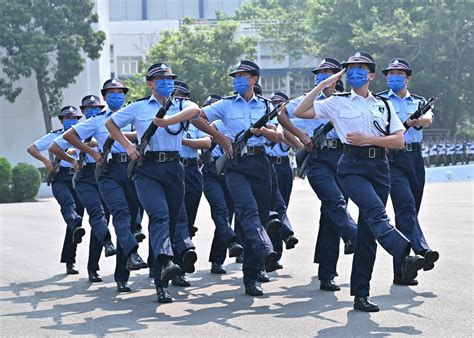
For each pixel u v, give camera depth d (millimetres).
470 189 35906
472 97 68375
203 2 115062
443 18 62562
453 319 9305
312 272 13406
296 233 19453
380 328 8945
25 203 40969
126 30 89250
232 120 11508
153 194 10844
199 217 25562
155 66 10984
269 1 98688
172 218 11172
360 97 9828
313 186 11805
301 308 10281
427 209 24797
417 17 66125
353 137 9703
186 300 11227
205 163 14227
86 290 12562
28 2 55094
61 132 15391
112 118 10953
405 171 11953
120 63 89250
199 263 15211
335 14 67750
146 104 11008
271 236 12000
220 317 9898
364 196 9625
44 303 11414
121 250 12219
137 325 9594
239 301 10984
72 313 10555
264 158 11484
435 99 11609
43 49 53875
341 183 9914
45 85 55969
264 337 8703
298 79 89500
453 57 65688
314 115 9898
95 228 13180
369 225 9602
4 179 42750
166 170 10953
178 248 11312
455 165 56156
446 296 10742
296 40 73438
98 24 62594
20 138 59156
